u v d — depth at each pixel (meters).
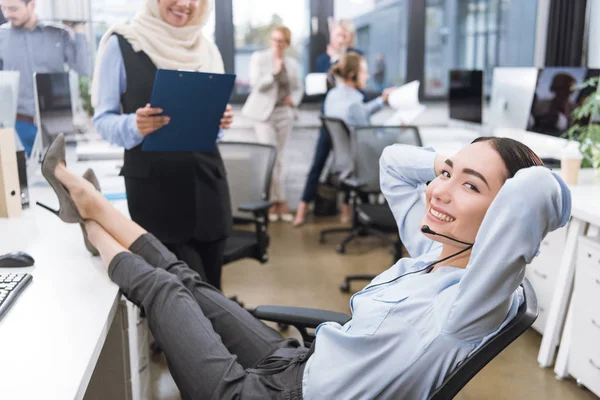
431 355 1.04
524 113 3.53
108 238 1.56
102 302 1.35
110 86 2.07
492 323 0.99
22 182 2.14
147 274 1.42
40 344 1.15
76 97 3.46
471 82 4.23
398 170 1.43
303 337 1.57
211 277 2.29
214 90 1.97
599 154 2.83
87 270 1.55
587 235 2.46
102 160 3.06
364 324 1.13
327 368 1.15
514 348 2.76
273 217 5.04
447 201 1.09
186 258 2.15
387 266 3.90
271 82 4.73
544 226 0.92
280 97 4.84
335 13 5.19
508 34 5.32
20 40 2.71
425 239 1.41
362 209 3.65
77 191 1.60
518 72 3.57
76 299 1.36
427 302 1.07
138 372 1.88
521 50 5.22
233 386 1.25
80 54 3.30
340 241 4.47
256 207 2.68
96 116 2.07
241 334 1.49
